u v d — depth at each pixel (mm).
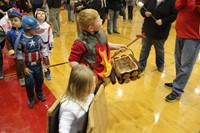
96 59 1896
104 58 1908
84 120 1383
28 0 6930
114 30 5723
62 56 4199
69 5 6688
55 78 3371
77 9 4332
